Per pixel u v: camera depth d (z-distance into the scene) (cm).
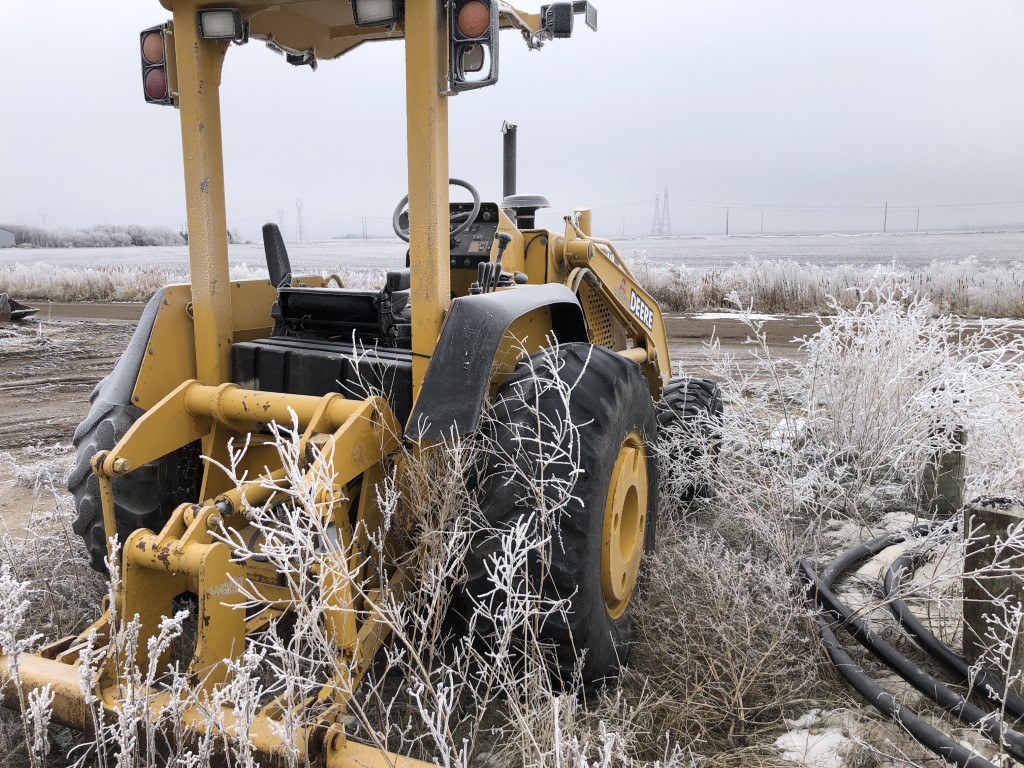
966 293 1511
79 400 848
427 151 260
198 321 303
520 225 432
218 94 296
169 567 222
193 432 287
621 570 289
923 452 438
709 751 259
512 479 247
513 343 298
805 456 466
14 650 204
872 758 252
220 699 191
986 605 287
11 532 449
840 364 498
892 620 333
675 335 1254
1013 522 280
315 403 264
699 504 461
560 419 252
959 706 260
